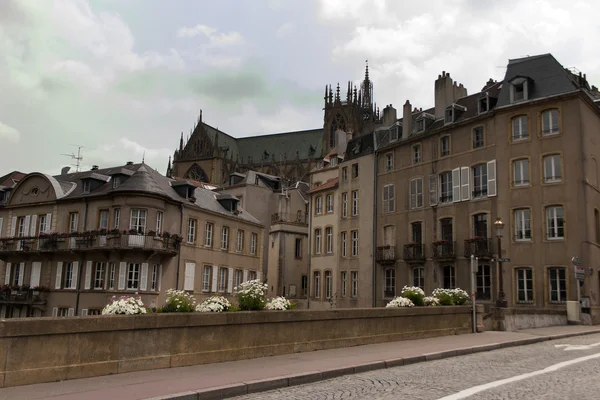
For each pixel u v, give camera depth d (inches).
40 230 1583.4
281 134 4313.5
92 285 1422.2
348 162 1831.9
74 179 1715.1
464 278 1379.2
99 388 378.0
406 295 843.4
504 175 1316.4
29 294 1504.7
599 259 1225.4
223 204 1787.6
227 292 1694.1
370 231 1694.1
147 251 1384.1
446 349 614.2
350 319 636.7
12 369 371.9
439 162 1504.7
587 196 1189.7
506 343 696.4
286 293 2063.2
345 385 428.5
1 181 2303.2
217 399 380.8
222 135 4264.3
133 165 1627.7
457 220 1424.7
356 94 4133.9
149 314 454.9
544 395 371.9
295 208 2265.0
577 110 1217.4
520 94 1325.0
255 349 531.8
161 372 442.6
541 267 1221.7
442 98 1589.6
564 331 898.1
